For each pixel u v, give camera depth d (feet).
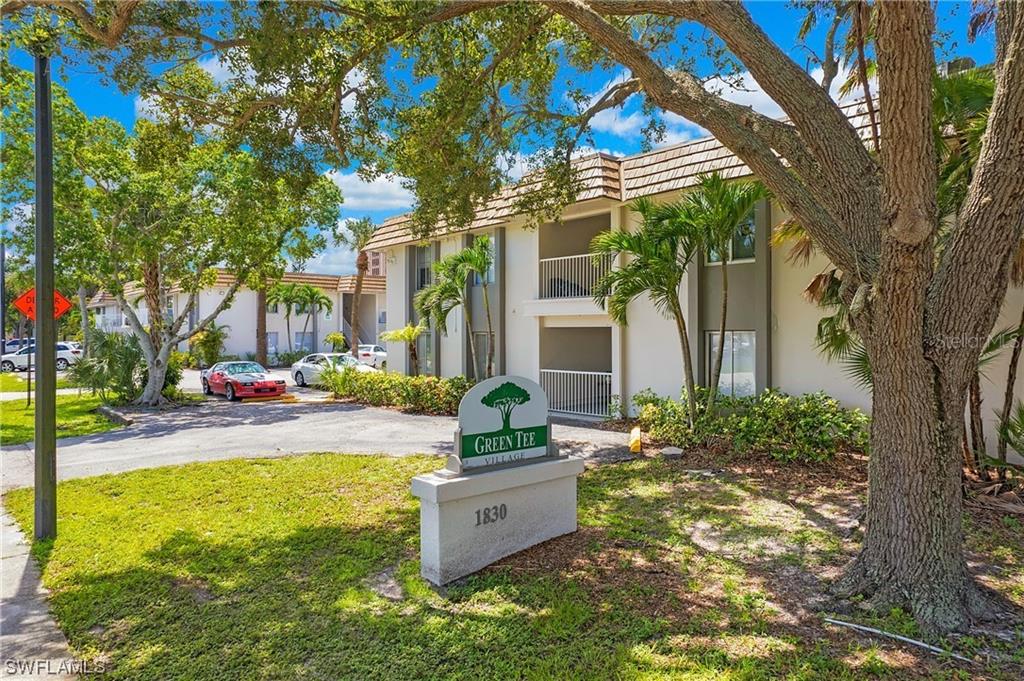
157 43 20.92
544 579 16.37
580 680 11.56
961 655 12.15
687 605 14.74
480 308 57.11
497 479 17.47
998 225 12.80
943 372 13.56
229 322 119.96
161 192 51.67
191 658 12.62
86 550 18.95
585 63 31.24
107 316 153.79
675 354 42.80
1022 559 17.37
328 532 20.39
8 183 49.01
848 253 14.62
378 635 13.47
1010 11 13.67
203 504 24.02
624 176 44.37
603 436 38.45
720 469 28.63
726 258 33.53
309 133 25.82
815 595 15.14
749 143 15.69
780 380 36.68
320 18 20.35
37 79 19.71
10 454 35.99
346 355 79.61
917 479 13.80
